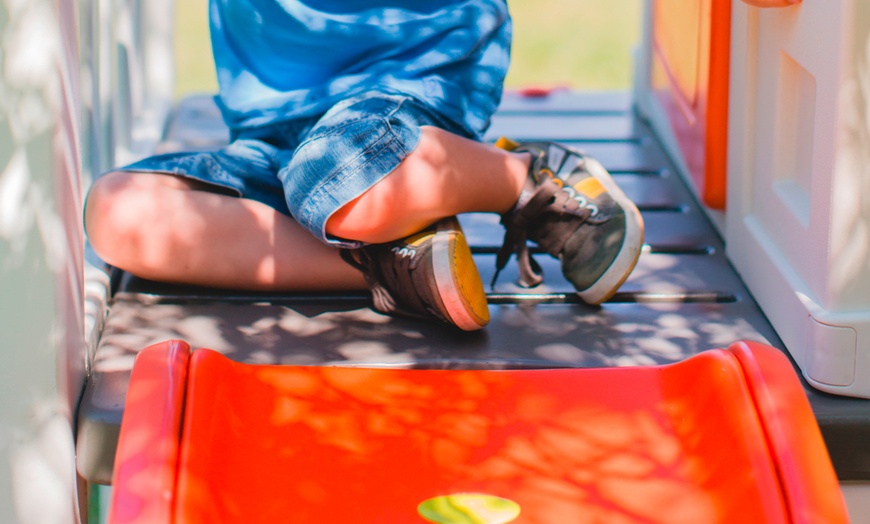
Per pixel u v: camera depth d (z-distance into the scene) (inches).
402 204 53.1
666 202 76.0
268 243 58.6
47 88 44.4
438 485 43.7
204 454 42.3
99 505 74.5
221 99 62.9
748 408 44.5
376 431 46.7
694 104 73.7
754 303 60.3
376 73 58.3
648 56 95.8
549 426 47.3
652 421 47.3
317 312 58.9
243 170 59.8
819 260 50.4
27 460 46.0
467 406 48.4
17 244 44.7
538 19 249.6
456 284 52.6
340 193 52.7
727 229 66.4
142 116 88.7
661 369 50.4
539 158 59.9
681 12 78.7
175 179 58.6
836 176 48.0
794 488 41.2
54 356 45.8
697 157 72.4
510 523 41.7
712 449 44.8
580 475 44.4
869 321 48.4
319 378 49.8
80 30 64.7
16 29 43.5
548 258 67.0
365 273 58.0
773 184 58.2
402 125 53.2
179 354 46.8
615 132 93.0
